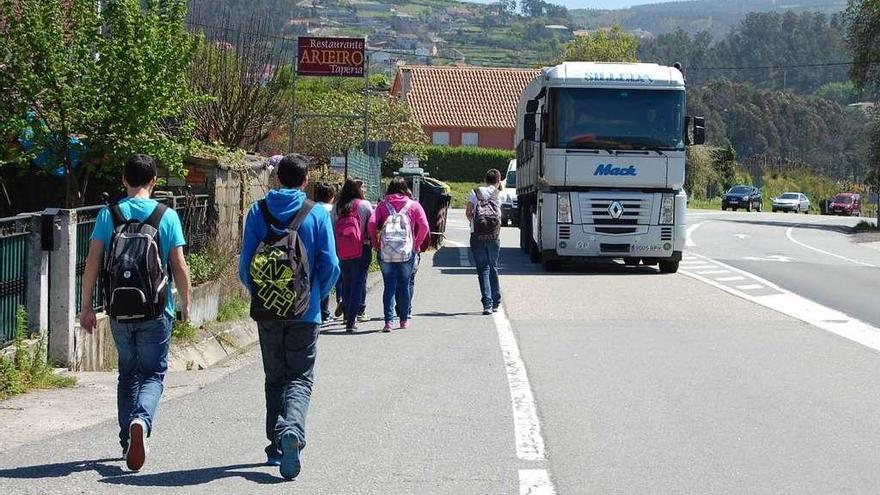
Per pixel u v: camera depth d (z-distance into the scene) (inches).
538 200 901.2
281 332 284.2
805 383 406.0
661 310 629.9
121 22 584.1
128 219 285.3
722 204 2908.5
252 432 326.6
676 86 853.8
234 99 973.2
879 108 2074.3
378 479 274.8
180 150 595.5
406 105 2244.1
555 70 858.1
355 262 544.1
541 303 660.1
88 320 289.0
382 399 374.0
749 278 846.5
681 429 330.0
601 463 290.5
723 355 470.3
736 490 265.7
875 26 2030.0
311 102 1973.4
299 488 266.5
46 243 404.5
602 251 859.4
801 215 2672.2
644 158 850.8
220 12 1008.9
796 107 5625.0
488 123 3085.6
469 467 286.2
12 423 332.8
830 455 299.9
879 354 475.8
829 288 783.1
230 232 633.6
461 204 2450.8
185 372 442.9
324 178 1041.5
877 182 2044.8
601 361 453.1
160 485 267.7
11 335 390.6
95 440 312.3
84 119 573.9
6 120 576.4
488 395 381.1
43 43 566.9
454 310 627.5
